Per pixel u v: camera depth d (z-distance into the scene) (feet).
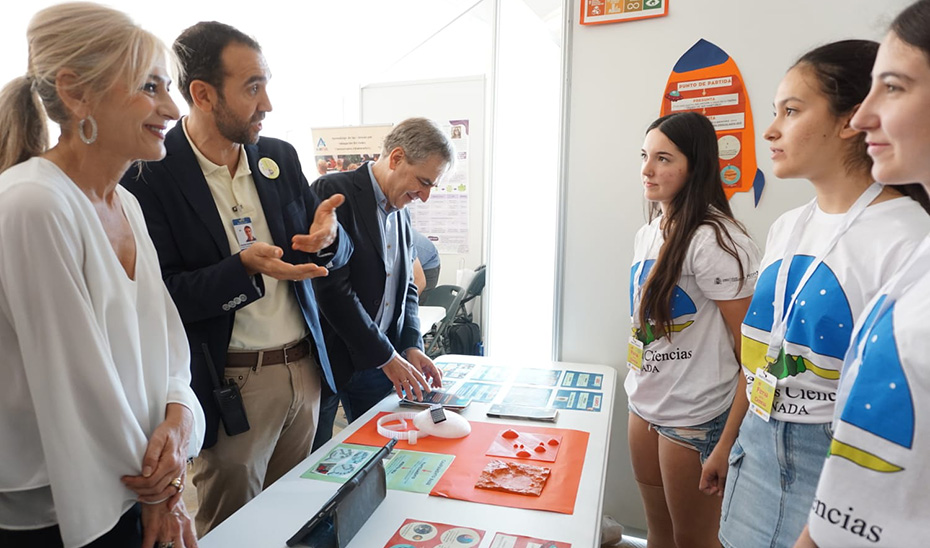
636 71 6.58
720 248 4.31
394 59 13.52
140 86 2.67
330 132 11.41
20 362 2.56
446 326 11.18
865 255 2.65
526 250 7.65
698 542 4.77
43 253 2.44
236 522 3.24
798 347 2.91
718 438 4.51
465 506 3.38
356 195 5.57
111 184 2.95
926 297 1.73
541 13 8.01
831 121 2.84
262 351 4.39
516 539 3.03
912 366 1.69
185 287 3.90
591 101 6.78
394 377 5.28
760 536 3.08
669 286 4.51
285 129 13.10
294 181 4.86
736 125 6.29
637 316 5.01
